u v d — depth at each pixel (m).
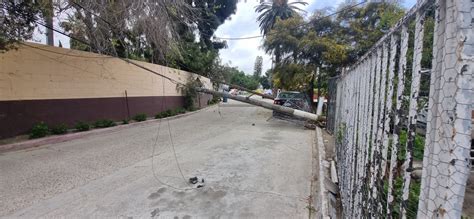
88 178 3.92
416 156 1.86
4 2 4.85
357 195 2.21
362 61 2.25
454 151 0.75
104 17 6.02
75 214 2.82
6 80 5.98
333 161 4.93
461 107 0.73
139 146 6.07
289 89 13.34
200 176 4.05
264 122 10.84
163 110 12.35
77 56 7.73
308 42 11.06
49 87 6.95
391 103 1.45
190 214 2.85
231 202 3.15
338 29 11.88
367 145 1.91
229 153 5.50
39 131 6.30
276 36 12.27
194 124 9.96
